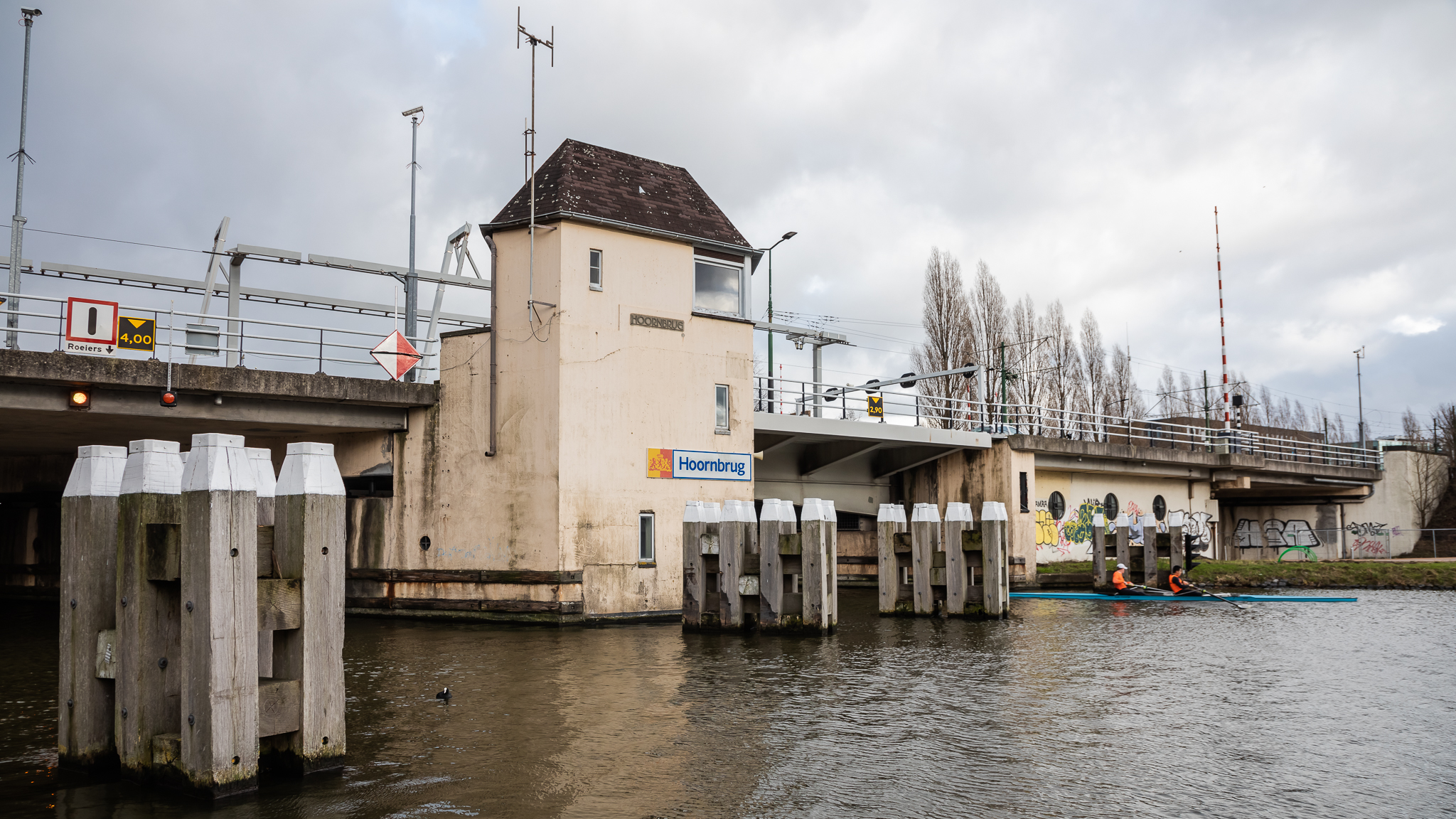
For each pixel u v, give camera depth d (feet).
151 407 69.82
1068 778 29.35
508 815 25.55
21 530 105.81
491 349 78.07
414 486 81.41
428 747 32.96
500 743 33.60
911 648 58.75
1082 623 74.23
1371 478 194.39
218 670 25.96
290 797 26.73
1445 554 190.49
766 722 37.09
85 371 65.41
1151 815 25.88
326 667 28.81
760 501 113.60
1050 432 176.35
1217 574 127.95
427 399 80.69
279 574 28.63
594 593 75.36
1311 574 126.93
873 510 126.52
